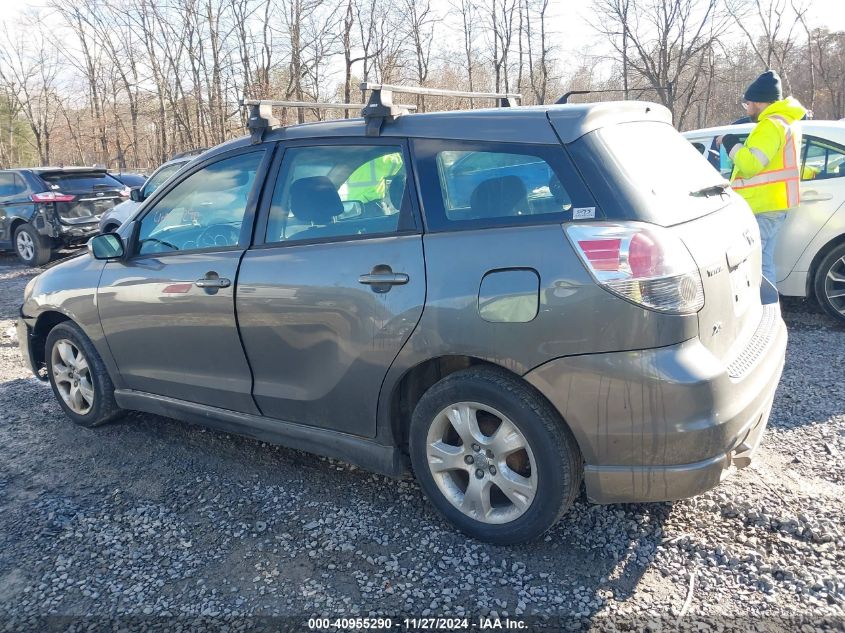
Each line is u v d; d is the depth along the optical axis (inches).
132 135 1413.6
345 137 125.3
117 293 151.9
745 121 296.0
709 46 971.3
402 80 1015.0
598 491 103.4
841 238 224.4
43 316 174.6
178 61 1100.5
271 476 142.9
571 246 99.5
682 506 123.0
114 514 130.6
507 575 107.7
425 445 116.9
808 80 1098.7
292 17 947.3
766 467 135.6
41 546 120.9
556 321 99.4
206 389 143.4
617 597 101.8
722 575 105.5
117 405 167.5
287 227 129.0
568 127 106.0
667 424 96.7
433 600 102.9
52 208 459.2
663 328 95.8
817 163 226.8
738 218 124.4
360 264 116.3
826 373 185.6
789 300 267.1
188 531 124.1
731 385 100.5
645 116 122.0
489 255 105.0
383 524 123.2
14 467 151.5
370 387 118.3
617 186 101.3
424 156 115.7
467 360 116.1
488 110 116.0
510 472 109.9
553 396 101.3
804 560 107.4
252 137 137.0
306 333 123.8
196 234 143.5
